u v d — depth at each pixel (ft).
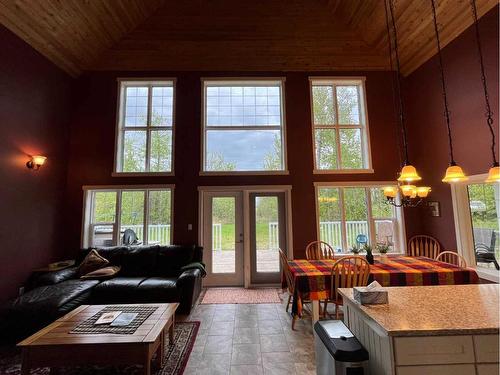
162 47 17.04
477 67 12.36
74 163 16.51
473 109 12.63
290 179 16.80
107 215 16.60
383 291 5.33
